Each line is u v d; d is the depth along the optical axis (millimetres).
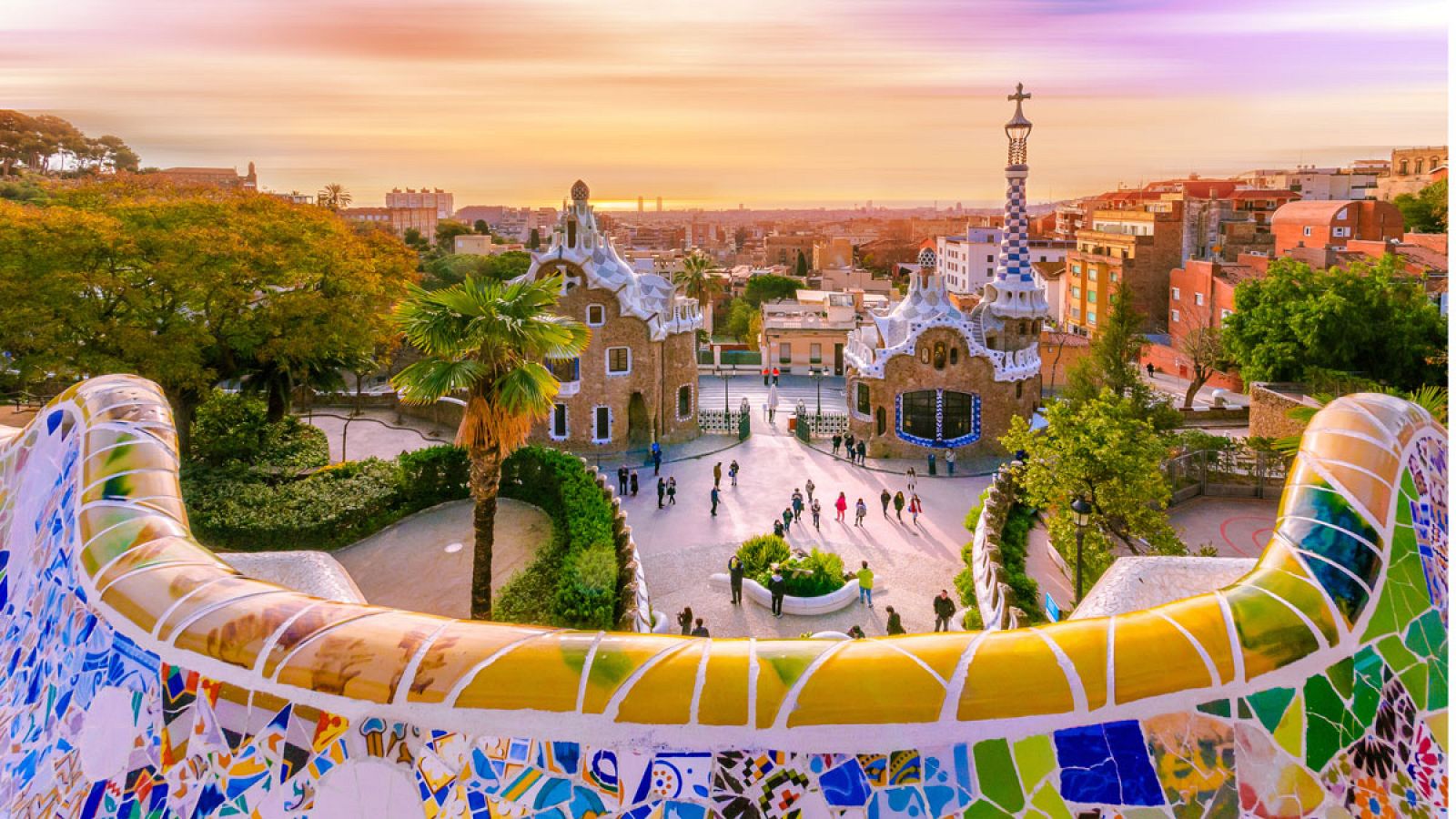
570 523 37156
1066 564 33875
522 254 131500
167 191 59375
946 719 6641
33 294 40781
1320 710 7105
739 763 6570
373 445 57906
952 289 161000
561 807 6586
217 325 48406
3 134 162375
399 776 6742
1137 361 93750
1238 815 6660
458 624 7344
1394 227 100688
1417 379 60906
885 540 43062
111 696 7691
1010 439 36625
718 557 40875
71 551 8875
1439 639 8094
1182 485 44375
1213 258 103688
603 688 6754
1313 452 9133
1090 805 6578
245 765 7027
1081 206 176125
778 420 70312
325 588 18688
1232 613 7355
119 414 10086
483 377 27031
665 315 62469
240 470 43031
